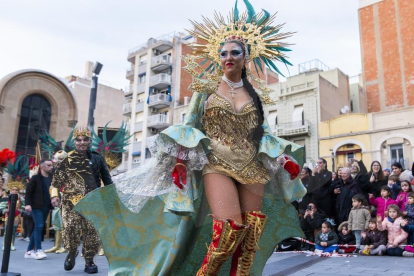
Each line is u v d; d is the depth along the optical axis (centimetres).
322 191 612
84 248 444
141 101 3784
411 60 3031
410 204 666
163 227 292
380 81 3177
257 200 264
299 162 296
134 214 298
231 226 235
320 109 2217
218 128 262
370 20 3312
